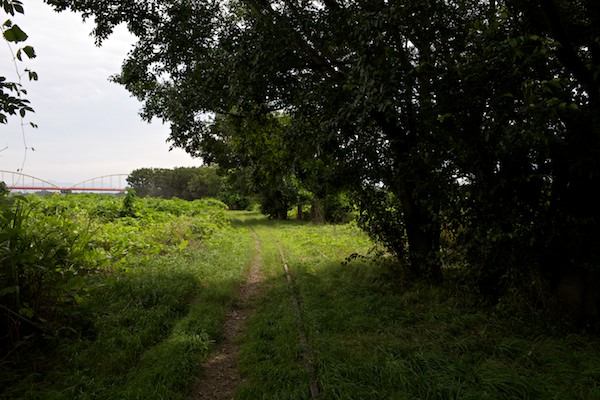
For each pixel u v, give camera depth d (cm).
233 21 765
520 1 472
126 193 1691
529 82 432
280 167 1052
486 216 530
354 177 721
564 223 498
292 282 846
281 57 616
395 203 782
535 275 536
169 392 377
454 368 397
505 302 556
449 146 535
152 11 701
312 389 383
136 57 752
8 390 371
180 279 771
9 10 291
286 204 2972
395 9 489
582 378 374
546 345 449
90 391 378
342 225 1986
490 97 476
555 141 413
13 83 374
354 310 602
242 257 1148
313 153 714
